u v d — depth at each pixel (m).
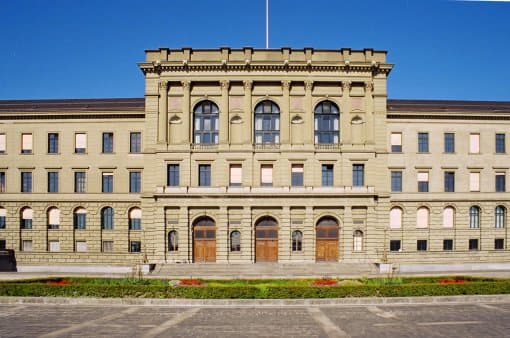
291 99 58.84
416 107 62.44
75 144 60.62
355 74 58.72
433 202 59.75
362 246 57.41
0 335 24.50
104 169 60.03
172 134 58.66
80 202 59.81
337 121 59.34
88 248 59.53
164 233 56.75
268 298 33.59
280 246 56.75
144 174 58.38
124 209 59.66
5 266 57.62
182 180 57.41
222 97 58.16
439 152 60.34
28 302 33.53
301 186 57.69
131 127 60.34
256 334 24.69
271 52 58.91
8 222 60.00
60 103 66.81
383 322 27.47
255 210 57.16
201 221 57.72
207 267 53.47
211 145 57.88
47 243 59.78
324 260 57.56
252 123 58.31
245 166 57.44
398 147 60.06
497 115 60.62
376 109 59.09
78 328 26.00
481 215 60.25
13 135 60.88
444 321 27.72
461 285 35.09
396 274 48.34
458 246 59.75
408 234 59.16
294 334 24.70
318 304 32.84
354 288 34.22
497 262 59.72
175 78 58.38
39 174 60.38
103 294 34.25
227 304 32.72
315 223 57.25
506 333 24.97
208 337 24.06
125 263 58.69
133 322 27.47
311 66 58.12
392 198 59.09
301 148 57.78
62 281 39.75
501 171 61.00
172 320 27.98
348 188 57.44
